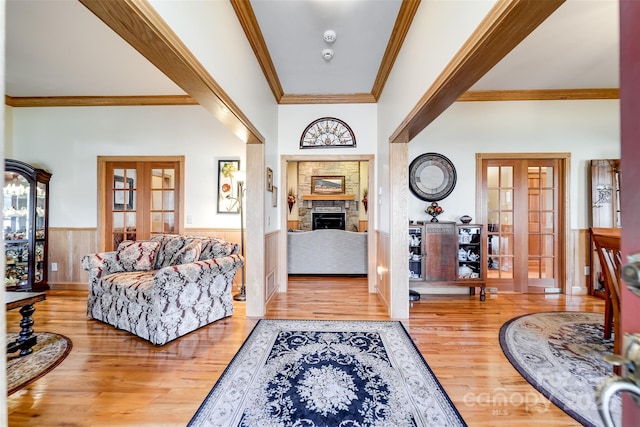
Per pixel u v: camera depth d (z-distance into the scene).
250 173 3.29
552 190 4.21
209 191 4.46
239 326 2.94
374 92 4.09
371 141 4.26
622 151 0.49
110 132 4.46
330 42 2.95
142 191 4.52
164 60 1.53
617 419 1.61
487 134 4.18
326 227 9.26
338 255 5.14
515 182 4.22
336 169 9.29
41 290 4.21
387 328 2.89
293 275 5.17
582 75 3.62
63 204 4.43
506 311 3.40
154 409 1.73
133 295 2.70
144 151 4.47
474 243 3.90
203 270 2.83
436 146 4.23
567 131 4.13
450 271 3.79
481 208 4.18
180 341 2.60
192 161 4.47
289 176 9.33
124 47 3.04
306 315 3.26
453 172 4.18
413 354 2.37
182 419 1.65
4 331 0.57
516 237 4.22
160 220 4.52
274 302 3.71
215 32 1.97
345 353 2.38
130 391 1.90
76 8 2.45
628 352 0.50
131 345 2.53
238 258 3.20
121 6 1.14
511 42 1.36
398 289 3.20
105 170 4.49
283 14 2.54
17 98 4.34
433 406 1.76
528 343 2.55
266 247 3.50
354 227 9.21
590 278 4.07
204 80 1.78
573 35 2.78
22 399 1.82
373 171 4.24
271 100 3.83
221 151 4.46
